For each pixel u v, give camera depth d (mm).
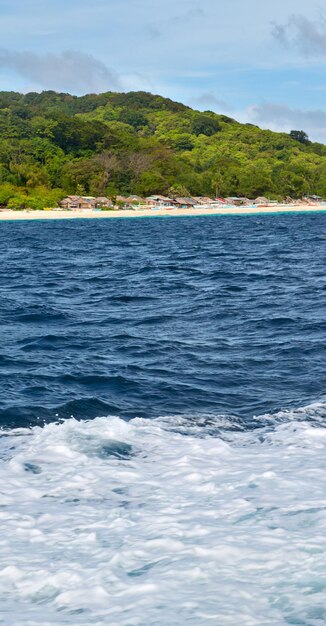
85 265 45156
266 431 10516
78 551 6359
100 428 10305
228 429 10672
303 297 26719
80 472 8516
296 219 154000
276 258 48438
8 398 12633
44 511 7340
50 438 9859
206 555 6148
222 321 21359
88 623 5199
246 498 7492
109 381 14039
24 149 198125
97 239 81500
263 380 14016
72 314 23297
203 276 36219
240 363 15578
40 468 8688
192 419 11242
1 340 18688
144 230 106750
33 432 10539
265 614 5246
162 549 6316
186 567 5949
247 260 47031
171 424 10906
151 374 14695
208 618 5207
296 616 5207
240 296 27469
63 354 16906
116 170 195875
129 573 5914
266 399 12570
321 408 11805
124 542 6492
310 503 7258
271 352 16656
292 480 8031
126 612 5328
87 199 180625
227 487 7902
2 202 171750
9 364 15703
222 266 42469
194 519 6969
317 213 195250
